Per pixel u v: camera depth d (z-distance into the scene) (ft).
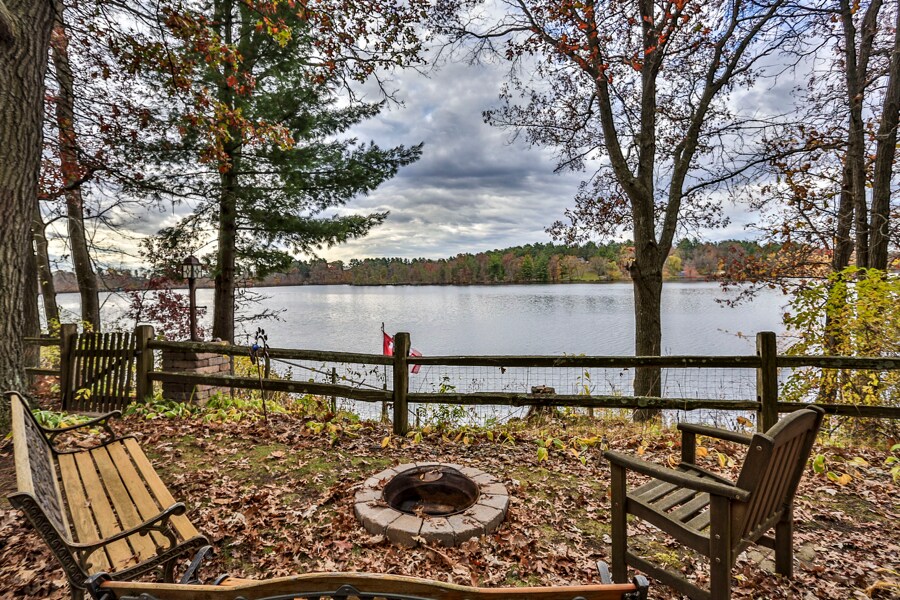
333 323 99.45
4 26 13.28
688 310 98.17
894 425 16.35
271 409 19.45
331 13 22.54
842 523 10.37
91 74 25.89
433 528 9.35
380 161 31.94
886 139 25.22
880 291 16.79
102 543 5.99
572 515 10.81
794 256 32.14
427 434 16.21
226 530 9.88
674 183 28.91
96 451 10.10
